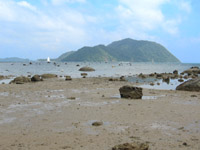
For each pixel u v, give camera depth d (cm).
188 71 6334
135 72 6575
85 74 5034
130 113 1215
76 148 697
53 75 4200
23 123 1009
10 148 703
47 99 1673
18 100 1612
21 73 5544
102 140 777
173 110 1302
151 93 2105
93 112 1236
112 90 2302
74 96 1848
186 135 839
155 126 962
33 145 730
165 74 5381
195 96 1941
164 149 689
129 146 650
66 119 1084
